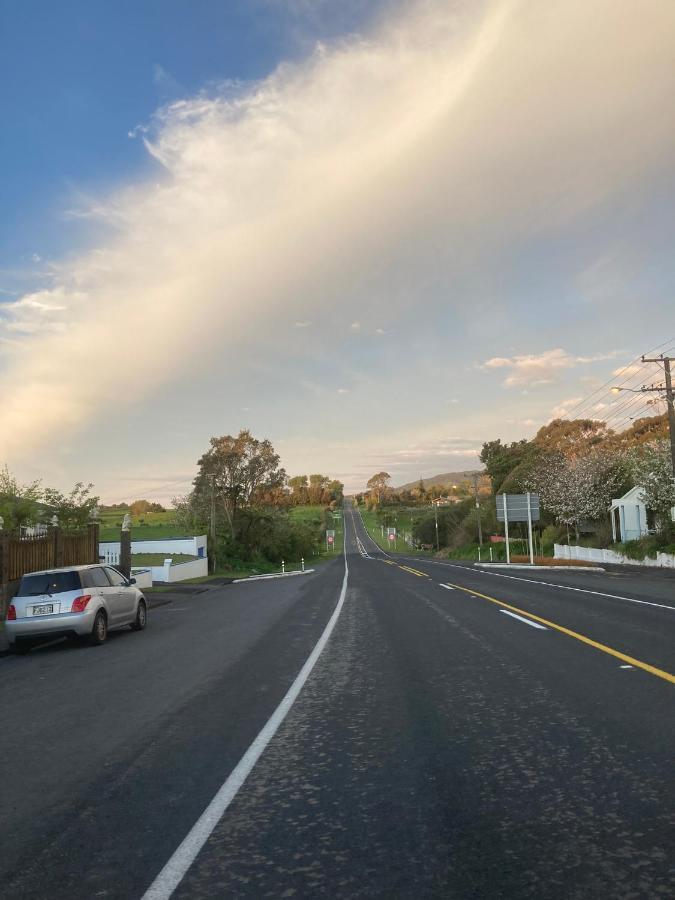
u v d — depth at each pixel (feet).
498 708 24.25
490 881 11.87
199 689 29.86
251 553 226.38
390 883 11.91
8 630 45.80
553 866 12.34
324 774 17.84
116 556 130.62
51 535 72.74
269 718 24.11
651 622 47.26
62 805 16.26
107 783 17.76
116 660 39.93
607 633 41.98
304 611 64.18
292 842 13.66
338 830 14.17
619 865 12.30
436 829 14.08
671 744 19.40
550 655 34.65
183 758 19.71
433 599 71.20
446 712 24.00
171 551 167.43
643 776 16.84
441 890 11.62
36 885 12.24
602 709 23.57
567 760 18.25
